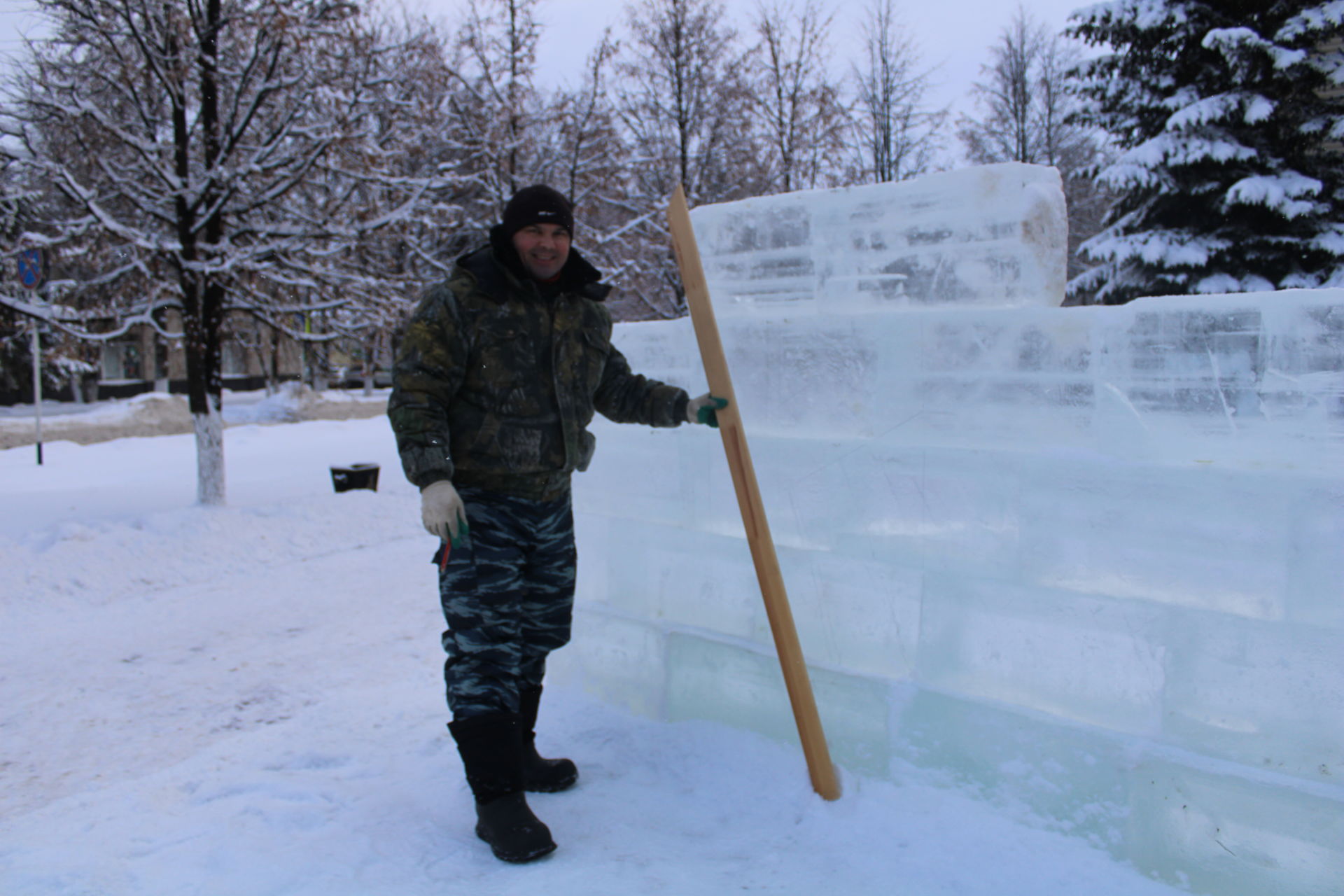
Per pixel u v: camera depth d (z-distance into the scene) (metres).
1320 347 1.67
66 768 2.94
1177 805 1.79
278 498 9.64
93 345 9.04
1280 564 1.71
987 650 2.10
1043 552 2.01
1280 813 1.68
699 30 13.66
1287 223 13.18
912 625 2.25
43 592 5.60
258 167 7.97
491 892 1.84
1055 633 2.00
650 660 2.82
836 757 2.36
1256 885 1.71
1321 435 1.67
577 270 2.37
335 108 8.45
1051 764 1.97
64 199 8.54
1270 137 13.36
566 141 13.41
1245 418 1.76
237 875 1.93
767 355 2.52
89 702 3.66
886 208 2.36
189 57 7.82
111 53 7.92
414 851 2.04
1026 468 2.03
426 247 12.57
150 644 4.62
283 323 8.91
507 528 2.23
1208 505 1.79
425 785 2.46
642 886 1.86
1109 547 1.92
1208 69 13.56
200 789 2.50
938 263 2.29
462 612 2.18
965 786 2.11
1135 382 1.89
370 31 9.14
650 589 2.86
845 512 2.36
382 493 8.67
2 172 8.09
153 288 8.76
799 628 2.46
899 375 2.24
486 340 2.19
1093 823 1.91
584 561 3.06
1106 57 14.76
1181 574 1.83
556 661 3.16
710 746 2.54
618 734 2.72
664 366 2.85
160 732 3.27
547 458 2.27
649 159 13.75
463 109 12.59
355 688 3.69
